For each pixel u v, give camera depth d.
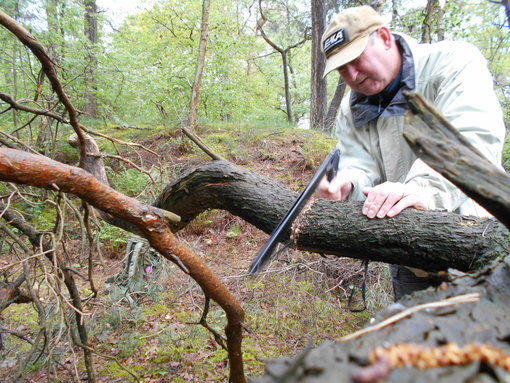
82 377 2.40
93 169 2.01
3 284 1.71
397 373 0.35
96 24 6.83
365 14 1.50
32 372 2.36
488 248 1.10
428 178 1.32
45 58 1.33
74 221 4.19
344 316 3.14
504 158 5.50
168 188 1.82
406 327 0.47
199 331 2.91
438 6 6.36
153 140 6.58
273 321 3.03
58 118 1.68
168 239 1.28
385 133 1.65
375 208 1.28
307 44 14.74
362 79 1.54
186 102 7.69
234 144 6.51
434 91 1.51
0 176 0.99
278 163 6.03
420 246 1.20
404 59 1.52
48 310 2.04
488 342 0.41
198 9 9.23
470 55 1.45
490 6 5.46
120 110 6.61
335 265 3.64
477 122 1.27
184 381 2.41
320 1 8.99
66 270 1.73
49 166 1.05
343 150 1.85
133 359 2.63
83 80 4.75
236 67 9.20
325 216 1.37
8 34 3.62
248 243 4.61
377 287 3.34
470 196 0.62
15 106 1.61
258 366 2.52
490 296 0.53
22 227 1.72
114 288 3.13
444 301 0.54
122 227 2.06
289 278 3.54
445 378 0.34
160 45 8.12
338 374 0.36
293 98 16.06
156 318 3.09
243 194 1.60
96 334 2.79
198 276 1.40
